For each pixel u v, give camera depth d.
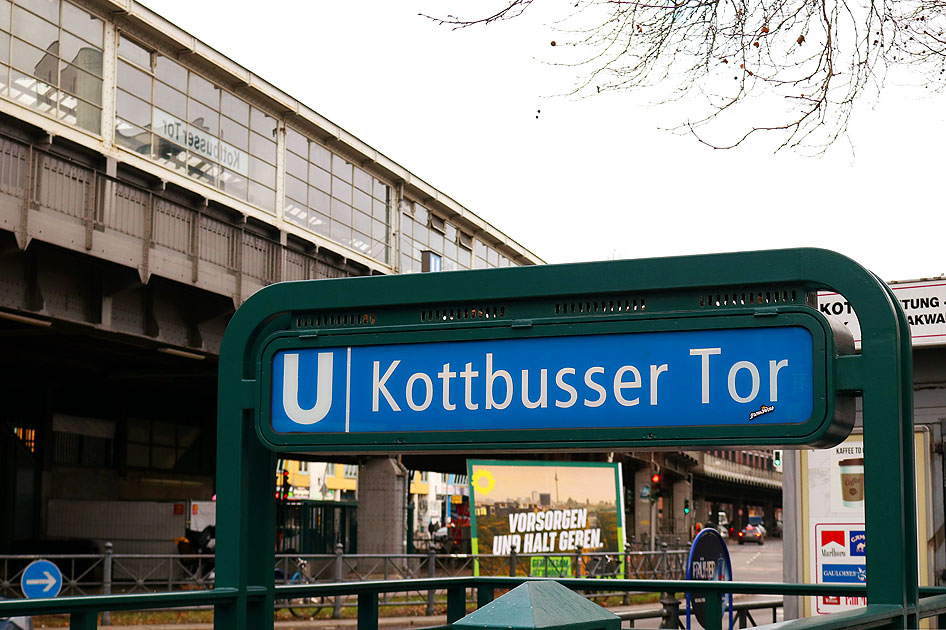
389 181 42.19
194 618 21.75
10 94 22.25
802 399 3.75
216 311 28.11
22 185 21.38
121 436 37.59
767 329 3.83
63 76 24.05
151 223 24.88
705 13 8.05
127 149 26.00
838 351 3.83
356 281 4.30
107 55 25.64
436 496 111.06
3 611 3.32
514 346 4.10
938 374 10.01
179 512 32.94
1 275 21.59
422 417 4.16
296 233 33.72
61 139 23.67
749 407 3.81
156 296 26.16
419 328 4.20
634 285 3.98
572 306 4.09
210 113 29.73
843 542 10.61
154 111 27.27
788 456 10.91
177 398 40.06
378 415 4.20
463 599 5.79
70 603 3.50
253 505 4.44
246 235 29.83
